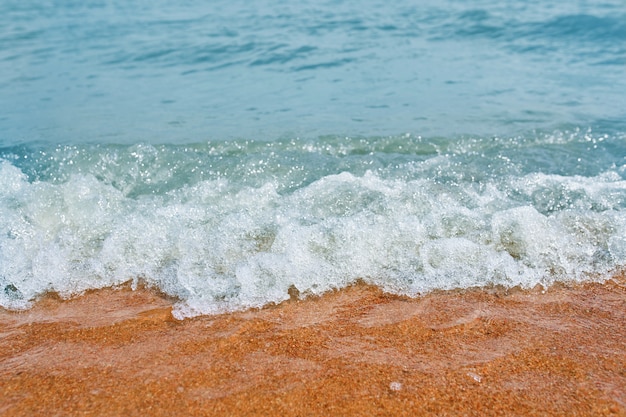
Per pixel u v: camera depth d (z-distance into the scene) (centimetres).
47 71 866
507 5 1326
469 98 689
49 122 618
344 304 303
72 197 390
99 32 1162
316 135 561
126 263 335
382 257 335
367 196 398
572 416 224
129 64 914
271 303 304
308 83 779
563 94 697
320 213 380
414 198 393
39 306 305
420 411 227
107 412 227
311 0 1489
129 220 363
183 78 825
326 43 1023
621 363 255
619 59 864
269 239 346
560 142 546
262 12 1336
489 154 516
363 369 251
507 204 393
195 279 321
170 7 1449
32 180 452
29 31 1175
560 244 346
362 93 722
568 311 297
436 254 336
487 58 901
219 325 286
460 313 294
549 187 429
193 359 259
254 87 766
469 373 249
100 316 295
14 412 227
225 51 983
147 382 244
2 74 849
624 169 482
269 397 234
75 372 251
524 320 289
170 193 416
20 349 268
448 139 550
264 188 413
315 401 232
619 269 333
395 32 1105
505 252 338
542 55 913
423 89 734
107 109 671
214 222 366
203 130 584
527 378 246
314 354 262
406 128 583
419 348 267
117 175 457
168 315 295
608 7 1221
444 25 1151
